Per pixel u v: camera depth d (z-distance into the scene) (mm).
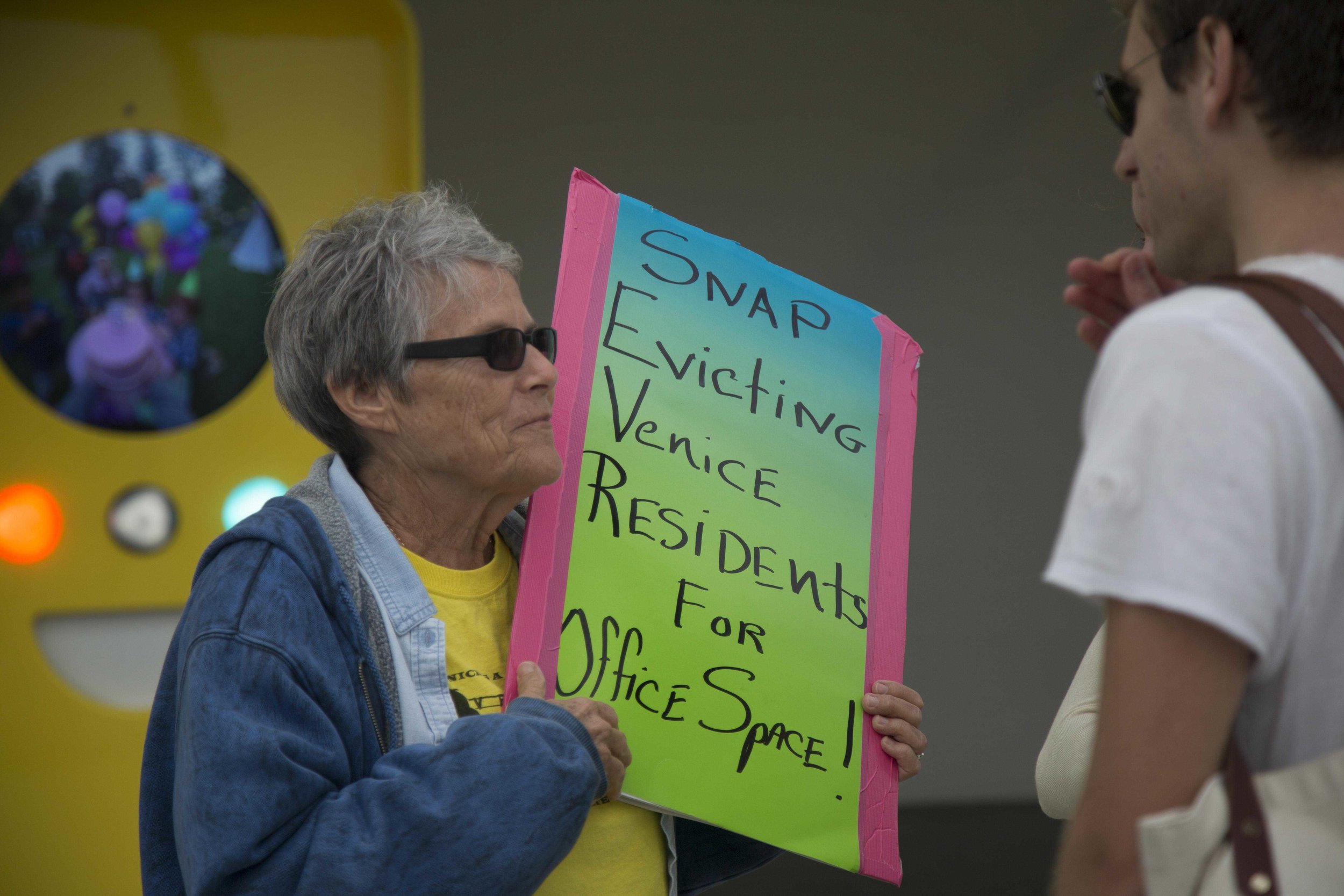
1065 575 1391
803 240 7344
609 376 2566
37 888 4289
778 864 6902
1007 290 7574
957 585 7629
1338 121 1484
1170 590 1318
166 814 2295
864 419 2828
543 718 2145
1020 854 6852
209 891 1951
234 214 4523
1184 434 1349
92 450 4406
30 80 4402
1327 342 1368
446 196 2535
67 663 4379
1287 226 1514
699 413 2629
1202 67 1565
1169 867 1341
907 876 6574
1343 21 1460
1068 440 7684
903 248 7457
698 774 2346
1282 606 1354
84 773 4332
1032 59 7465
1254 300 1409
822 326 2879
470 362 2311
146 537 4418
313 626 2154
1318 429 1345
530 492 2389
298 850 1989
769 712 2455
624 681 2354
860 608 2641
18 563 4328
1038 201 7559
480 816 1997
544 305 7066
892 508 2781
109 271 4441
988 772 7664
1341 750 1373
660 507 2510
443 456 2344
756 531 2584
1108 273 1919
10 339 4371
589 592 2389
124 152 4453
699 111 7223
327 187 4562
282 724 2068
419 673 2264
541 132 7062
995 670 7668
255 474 4512
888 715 2572
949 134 7465
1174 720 1341
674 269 2760
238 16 4512
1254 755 1463
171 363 4469
